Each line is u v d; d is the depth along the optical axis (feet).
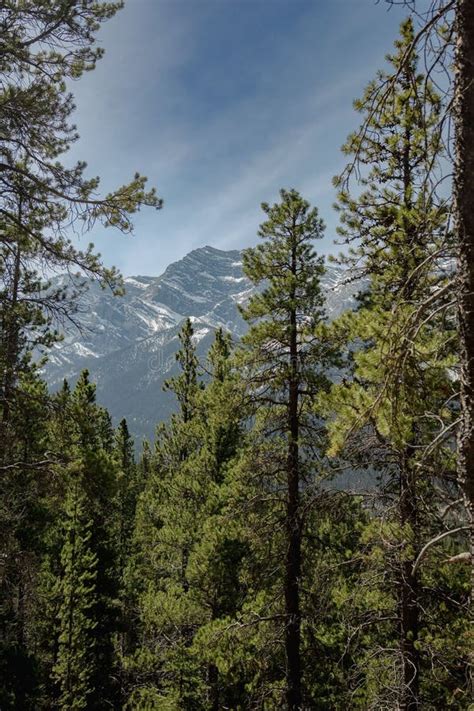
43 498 29.94
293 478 41.34
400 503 26.68
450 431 14.64
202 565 50.31
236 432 59.88
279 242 42.73
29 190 29.50
